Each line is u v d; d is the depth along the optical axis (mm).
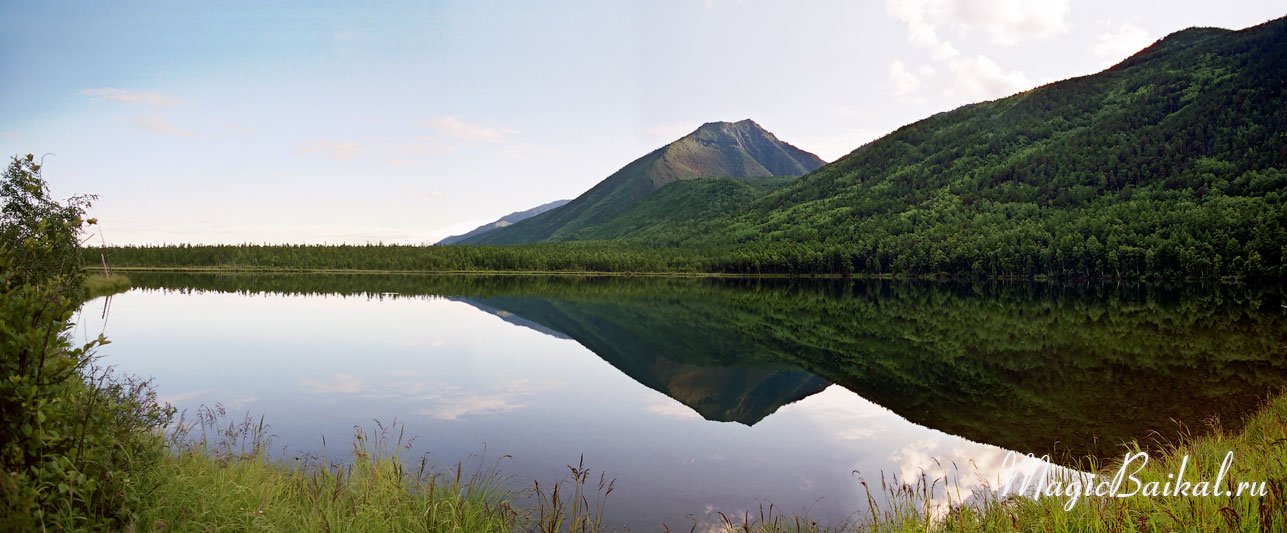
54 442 6812
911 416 21766
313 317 51062
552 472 14344
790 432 19094
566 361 32469
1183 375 29109
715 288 116562
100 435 7848
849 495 13664
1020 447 18047
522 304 71875
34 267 8914
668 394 24484
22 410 6531
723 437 18125
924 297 93500
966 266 147250
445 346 36062
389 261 173250
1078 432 19719
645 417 20219
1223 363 32281
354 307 61656
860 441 18297
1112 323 53344
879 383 28234
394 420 18469
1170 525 7895
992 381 28578
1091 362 33500
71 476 6688
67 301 7348
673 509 12445
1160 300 81062
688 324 54188
